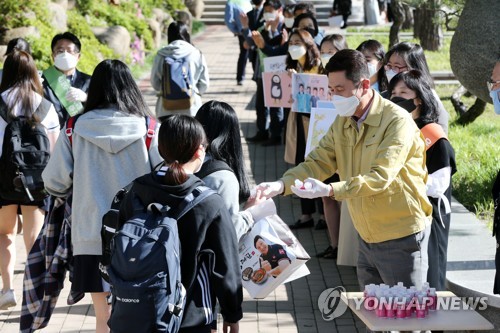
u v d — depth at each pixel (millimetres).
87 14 18703
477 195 8477
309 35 8125
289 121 8094
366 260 4762
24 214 6312
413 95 5121
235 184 4328
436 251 5059
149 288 3590
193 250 3771
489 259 5551
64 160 4906
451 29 13109
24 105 6035
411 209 4441
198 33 26844
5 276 6305
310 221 8391
